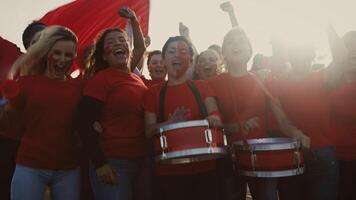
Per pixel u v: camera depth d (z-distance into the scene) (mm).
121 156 3674
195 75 5887
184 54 3982
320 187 4164
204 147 3455
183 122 3475
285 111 4328
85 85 3691
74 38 3588
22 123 3451
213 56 5594
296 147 3752
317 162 4148
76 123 3482
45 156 3365
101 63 4105
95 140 3484
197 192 3822
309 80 4281
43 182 3393
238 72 4242
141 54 4949
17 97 3311
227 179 4121
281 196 4340
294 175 4000
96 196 3682
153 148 3791
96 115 3561
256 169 3721
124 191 3664
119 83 3721
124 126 3717
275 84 4410
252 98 4129
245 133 4070
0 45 4602
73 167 3561
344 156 4305
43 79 3461
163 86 3980
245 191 4500
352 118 4254
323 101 4238
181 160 3738
